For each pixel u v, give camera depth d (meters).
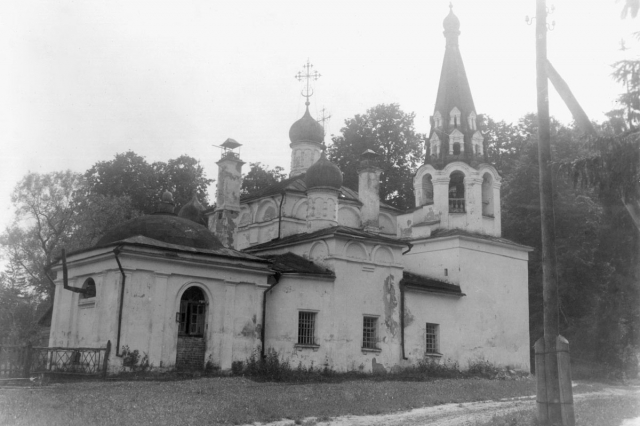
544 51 15.89
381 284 30.11
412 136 56.50
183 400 15.98
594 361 39.81
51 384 19.86
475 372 32.38
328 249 28.95
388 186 55.00
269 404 15.99
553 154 42.19
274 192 35.66
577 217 40.31
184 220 26.83
